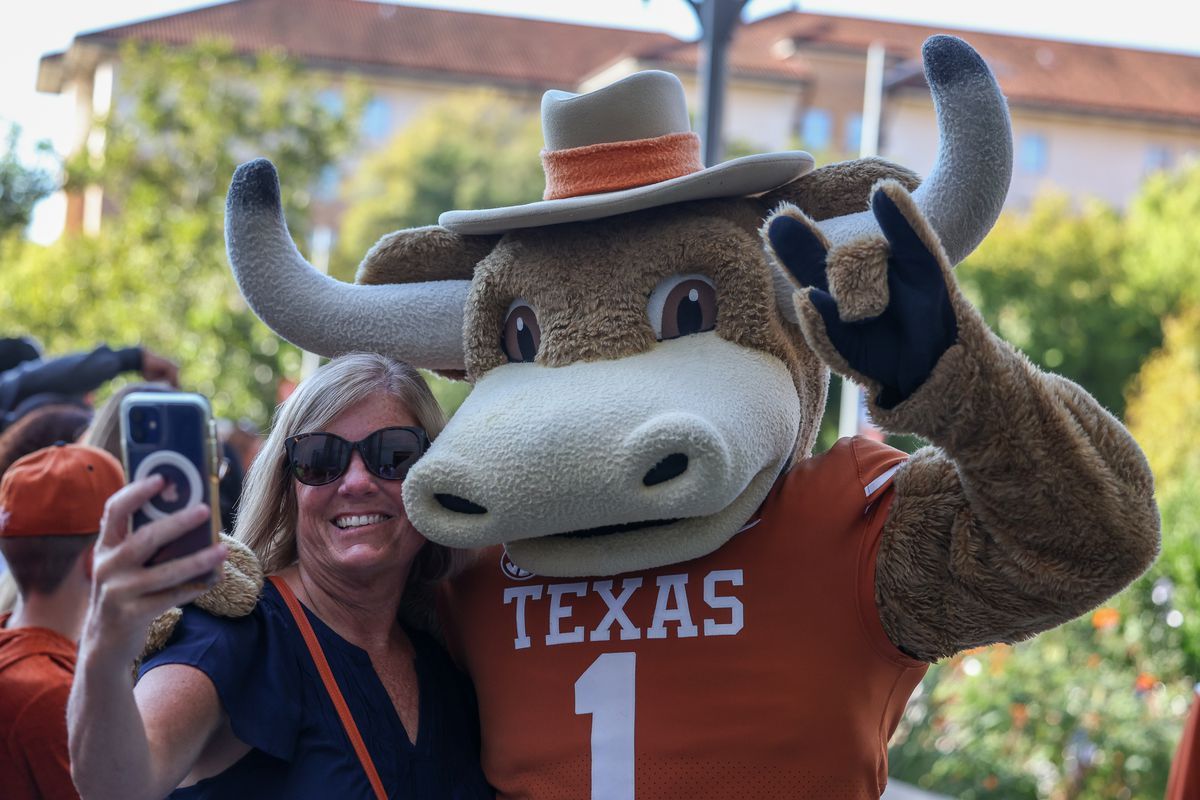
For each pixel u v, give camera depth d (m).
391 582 2.70
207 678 2.39
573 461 2.33
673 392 2.39
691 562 2.58
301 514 2.68
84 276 22.59
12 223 23.69
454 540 2.45
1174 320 25.41
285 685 2.52
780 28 51.31
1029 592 2.33
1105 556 2.26
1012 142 2.41
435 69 51.09
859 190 2.61
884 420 2.18
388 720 2.61
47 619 3.14
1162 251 29.14
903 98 45.56
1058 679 6.64
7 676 2.99
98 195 32.06
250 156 26.03
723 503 2.36
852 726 2.49
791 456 2.70
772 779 2.48
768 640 2.51
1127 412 20.95
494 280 2.64
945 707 6.85
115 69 46.47
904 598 2.46
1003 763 6.38
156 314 22.42
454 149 36.19
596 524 2.40
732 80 48.34
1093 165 49.66
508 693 2.67
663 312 2.54
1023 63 51.28
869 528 2.52
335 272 33.81
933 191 2.43
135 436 1.89
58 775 2.96
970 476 2.26
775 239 2.19
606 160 2.66
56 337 22.02
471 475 2.39
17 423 4.79
